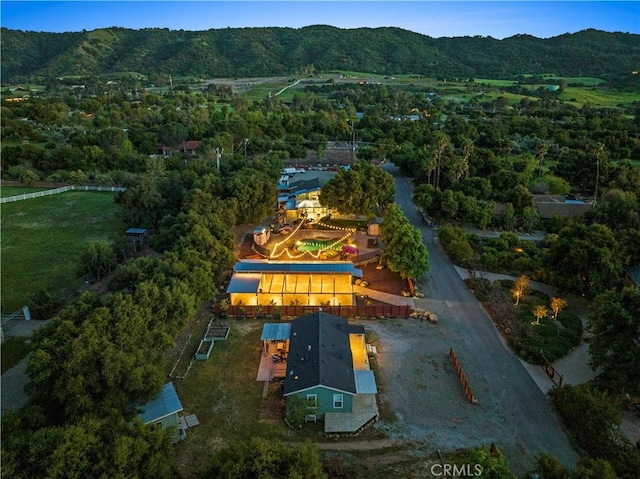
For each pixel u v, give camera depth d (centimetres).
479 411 3200
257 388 3403
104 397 2734
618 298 3441
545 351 3772
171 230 5378
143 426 2294
